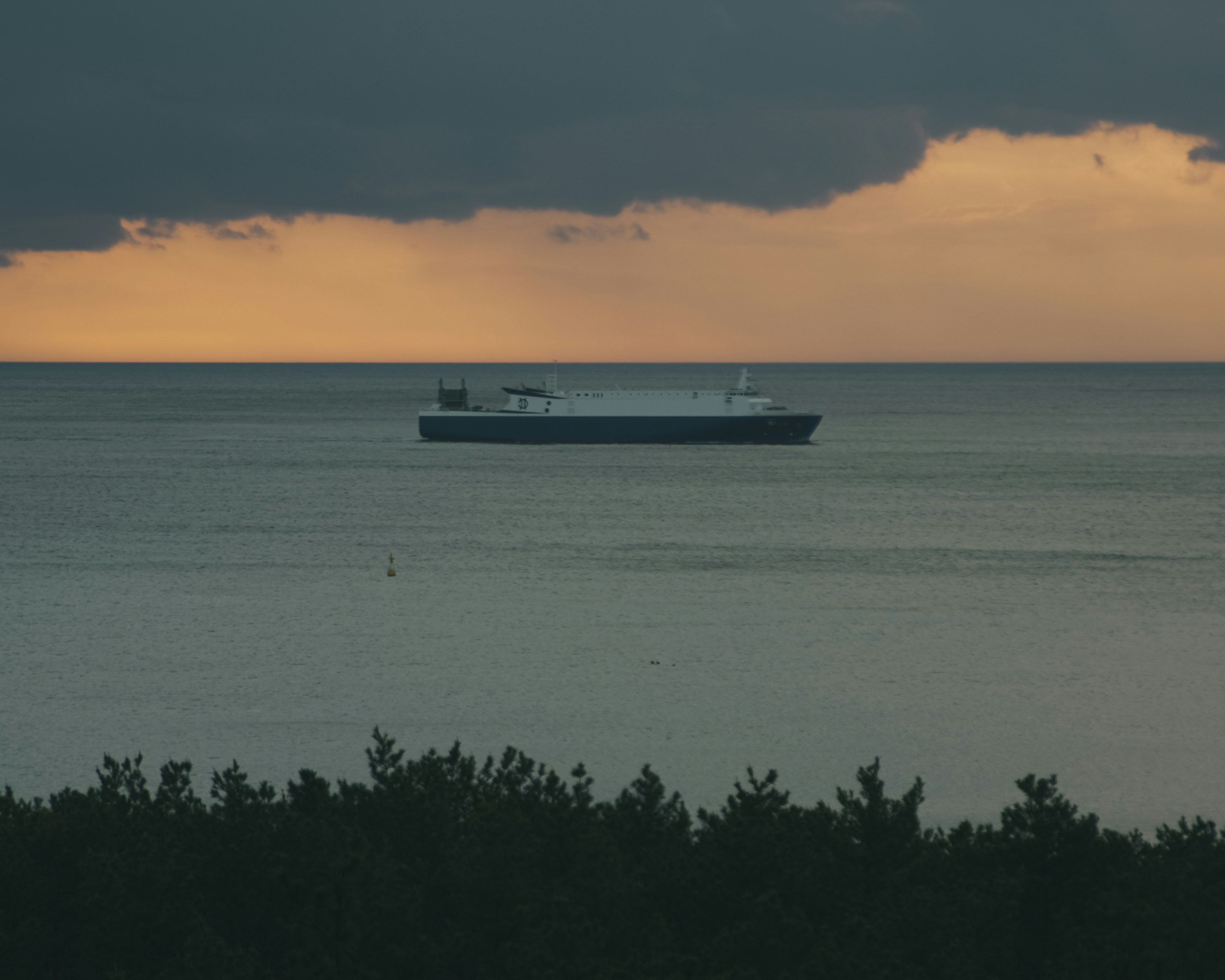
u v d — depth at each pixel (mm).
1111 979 42469
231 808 53719
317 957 43188
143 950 45812
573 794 57188
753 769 80000
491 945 46344
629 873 49844
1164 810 73000
